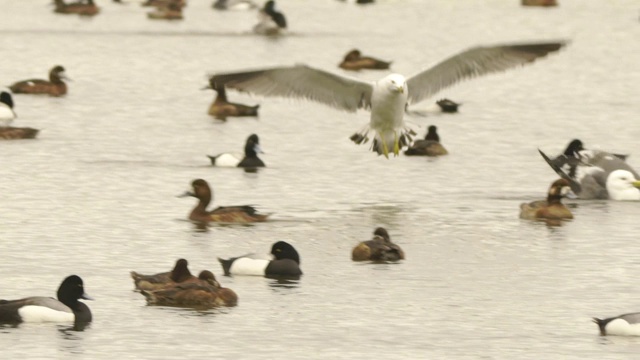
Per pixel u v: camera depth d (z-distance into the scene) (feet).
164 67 202.80
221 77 86.17
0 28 247.29
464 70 89.20
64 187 118.62
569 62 214.28
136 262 92.02
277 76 87.56
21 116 158.40
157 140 144.97
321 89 89.51
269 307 81.61
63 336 75.51
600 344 75.51
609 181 116.26
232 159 130.82
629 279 89.20
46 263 91.56
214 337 75.77
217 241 98.68
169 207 110.93
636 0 299.79
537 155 139.95
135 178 123.54
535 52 87.40
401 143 93.20
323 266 91.66
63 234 100.37
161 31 246.88
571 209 112.16
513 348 74.59
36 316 77.51
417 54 222.48
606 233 102.78
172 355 72.59
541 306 82.79
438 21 267.18
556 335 77.00
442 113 168.35
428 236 101.60
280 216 108.47
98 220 105.50
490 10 283.79
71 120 156.46
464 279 88.84
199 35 242.37
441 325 78.64
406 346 74.69
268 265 88.79
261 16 245.65
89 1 268.82
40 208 109.70
